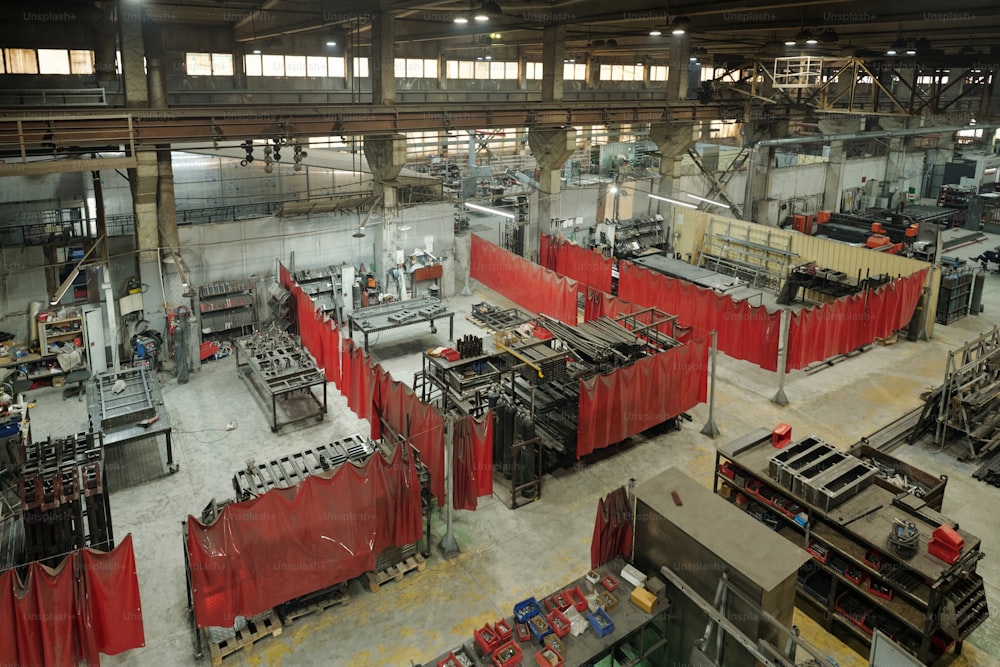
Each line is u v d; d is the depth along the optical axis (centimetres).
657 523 877
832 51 2831
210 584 948
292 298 2019
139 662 984
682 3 1992
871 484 1143
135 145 1714
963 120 3553
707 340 1585
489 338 2106
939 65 2430
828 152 3762
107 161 1658
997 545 1240
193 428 1602
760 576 764
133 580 895
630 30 2881
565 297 2147
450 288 2472
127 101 1766
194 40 3584
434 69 4481
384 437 1453
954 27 2166
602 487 1409
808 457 1183
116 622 897
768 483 1136
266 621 1035
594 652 795
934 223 3284
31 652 841
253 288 2095
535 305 2297
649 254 2869
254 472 1230
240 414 1669
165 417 1426
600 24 2652
